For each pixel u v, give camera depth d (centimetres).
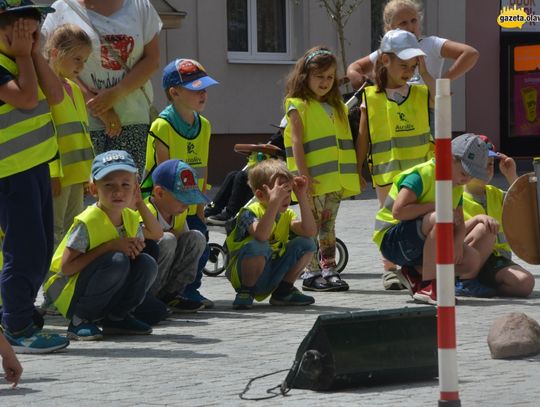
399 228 1520
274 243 1500
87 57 1391
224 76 3816
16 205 1144
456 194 1490
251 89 3875
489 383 1008
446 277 809
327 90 1653
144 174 1510
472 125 4366
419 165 1527
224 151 3831
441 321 809
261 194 1477
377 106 1677
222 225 2077
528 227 1532
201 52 3769
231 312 1452
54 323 1358
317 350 980
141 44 1552
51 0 3203
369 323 998
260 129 3897
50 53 1378
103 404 927
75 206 1455
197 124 1528
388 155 1670
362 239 2319
